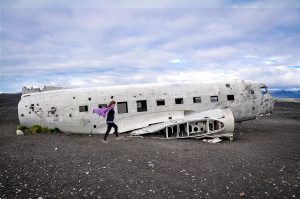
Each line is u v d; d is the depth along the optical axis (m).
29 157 8.12
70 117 13.13
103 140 10.82
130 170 6.88
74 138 11.82
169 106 13.23
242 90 14.01
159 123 12.80
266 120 20.83
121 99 13.12
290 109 32.38
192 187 5.69
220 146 10.18
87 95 13.24
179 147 9.87
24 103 13.70
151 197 5.14
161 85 13.70
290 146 10.30
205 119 11.45
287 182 6.09
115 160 7.87
